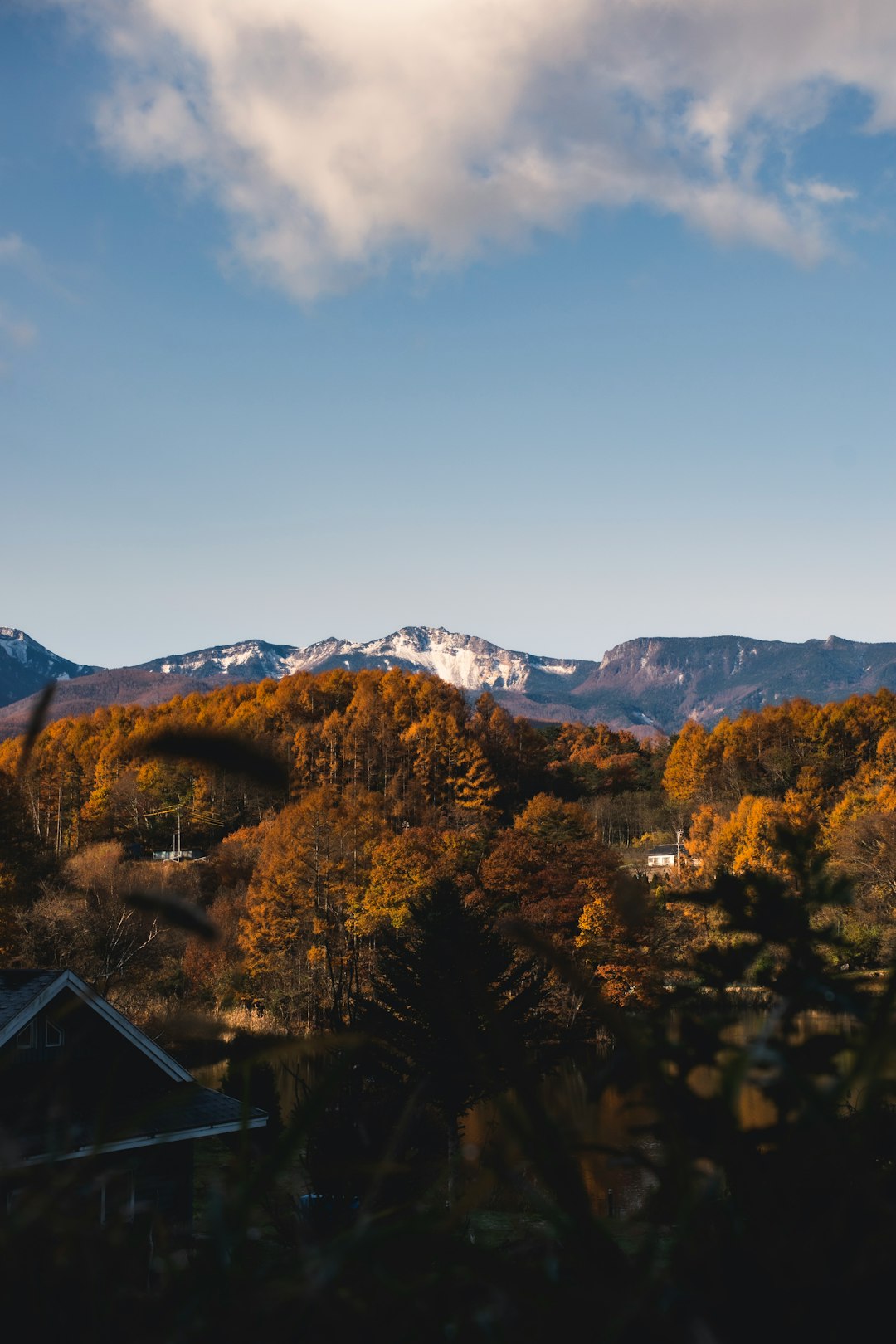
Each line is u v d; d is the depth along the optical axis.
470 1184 0.74
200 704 104.94
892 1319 0.65
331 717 105.31
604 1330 0.62
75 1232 0.67
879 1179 0.72
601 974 37.56
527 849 47.69
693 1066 0.80
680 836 72.88
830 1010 0.86
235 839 60.06
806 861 1.04
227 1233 0.70
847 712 106.31
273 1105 11.27
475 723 118.94
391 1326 0.67
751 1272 0.67
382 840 53.47
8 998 11.70
